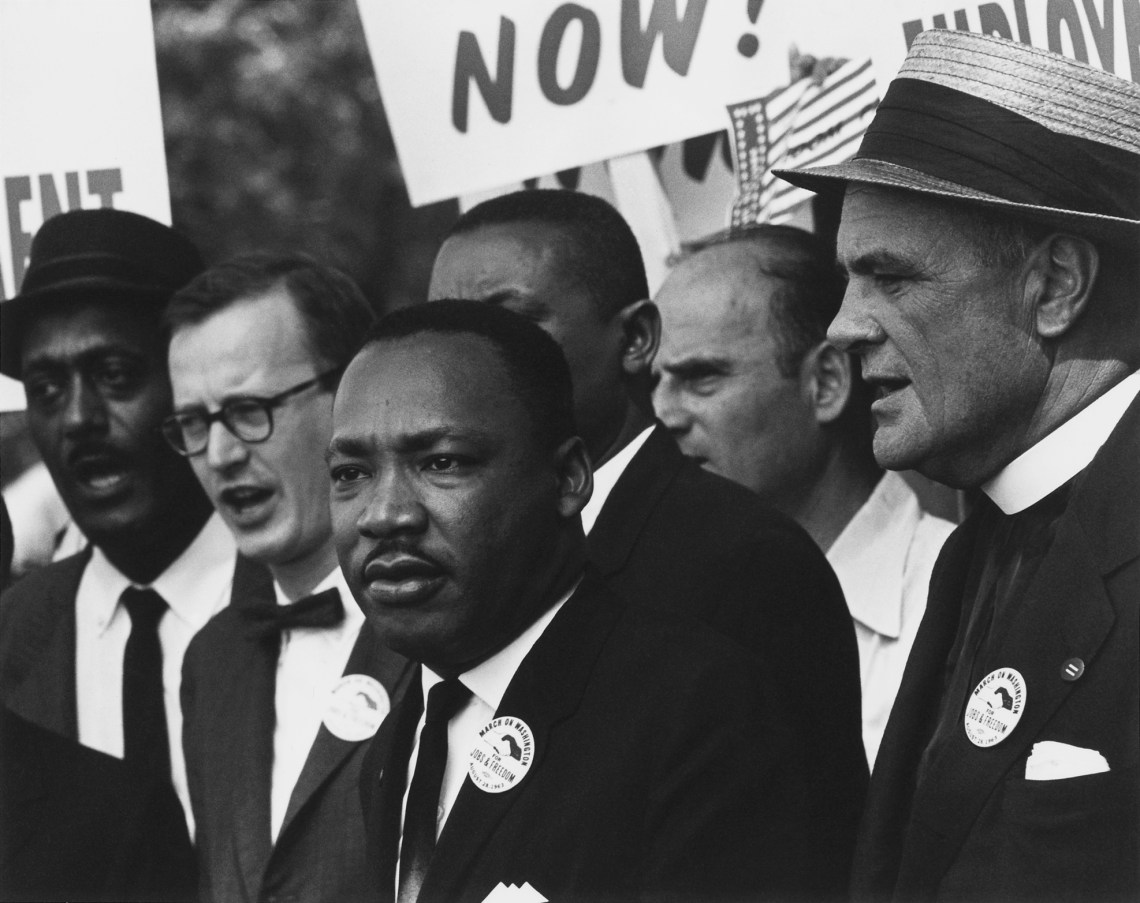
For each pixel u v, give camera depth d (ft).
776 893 7.32
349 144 17.02
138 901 11.28
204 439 11.39
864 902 7.81
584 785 7.43
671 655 7.70
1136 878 6.87
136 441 12.19
